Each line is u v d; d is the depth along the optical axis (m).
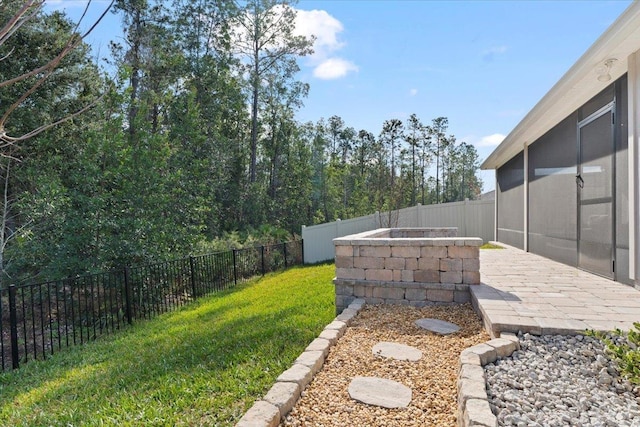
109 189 8.15
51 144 9.30
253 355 3.49
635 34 3.68
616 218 4.83
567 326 3.00
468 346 3.28
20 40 8.91
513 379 2.45
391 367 2.95
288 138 21.75
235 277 9.21
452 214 13.09
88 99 9.95
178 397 2.77
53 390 3.40
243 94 19.31
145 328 5.75
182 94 16.16
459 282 4.54
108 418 2.55
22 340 5.91
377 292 4.82
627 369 2.31
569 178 6.33
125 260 7.33
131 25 14.34
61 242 7.32
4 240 8.23
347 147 32.00
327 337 3.41
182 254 8.66
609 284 4.68
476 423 1.83
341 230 13.17
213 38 18.27
